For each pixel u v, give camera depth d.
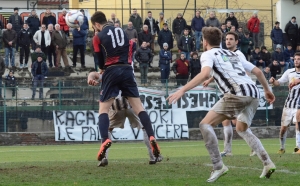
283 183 15.71
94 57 59.41
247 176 17.22
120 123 21.72
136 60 57.84
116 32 19.20
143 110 19.25
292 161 21.75
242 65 16.55
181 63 54.22
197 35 60.59
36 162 23.05
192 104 51.44
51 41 58.22
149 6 73.00
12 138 47.41
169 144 44.09
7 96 48.62
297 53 29.36
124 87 19.27
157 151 18.81
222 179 16.56
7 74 57.72
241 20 68.38
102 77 19.25
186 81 51.81
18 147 43.62
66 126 48.94
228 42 22.67
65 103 49.59
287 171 18.53
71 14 39.22
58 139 48.50
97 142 49.59
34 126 49.00
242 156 25.00
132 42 19.50
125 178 17.08
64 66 60.12
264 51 59.47
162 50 55.88
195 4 69.00
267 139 49.44
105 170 19.19
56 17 64.81
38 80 52.16
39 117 49.09
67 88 49.69
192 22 60.78
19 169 19.56
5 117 48.44
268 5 75.75
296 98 29.41
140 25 61.12
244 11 68.31
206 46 16.64
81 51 59.91
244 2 75.25
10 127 48.56
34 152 36.31
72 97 49.72
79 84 54.69
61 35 58.56
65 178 17.14
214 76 16.30
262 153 16.61
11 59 57.97
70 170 19.22
